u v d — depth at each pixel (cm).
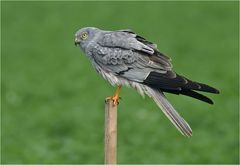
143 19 3566
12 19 3584
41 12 3744
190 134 881
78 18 3594
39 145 1520
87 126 1667
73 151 1480
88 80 2289
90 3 3947
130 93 2055
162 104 925
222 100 1955
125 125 1669
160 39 3119
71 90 2136
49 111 1841
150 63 971
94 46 1017
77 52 2861
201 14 3662
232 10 3741
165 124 1692
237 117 1764
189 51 2859
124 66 986
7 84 2234
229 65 2533
